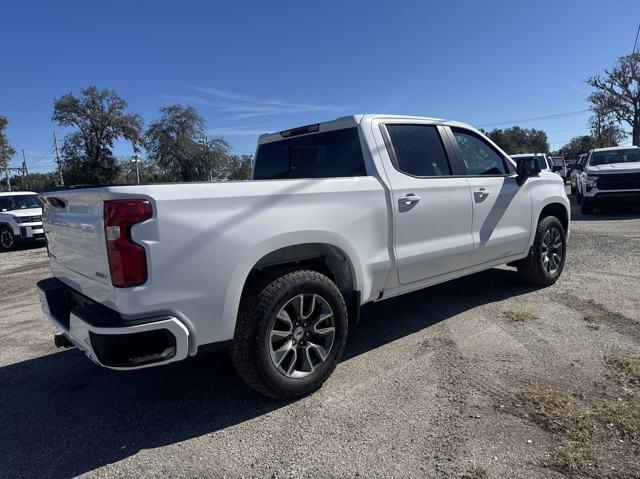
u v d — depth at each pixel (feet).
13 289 26.55
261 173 16.93
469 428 9.37
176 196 9.05
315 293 10.85
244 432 9.77
